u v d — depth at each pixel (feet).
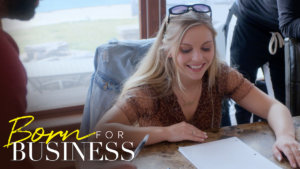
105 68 4.25
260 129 3.41
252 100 4.03
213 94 4.09
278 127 3.31
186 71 3.64
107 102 4.16
